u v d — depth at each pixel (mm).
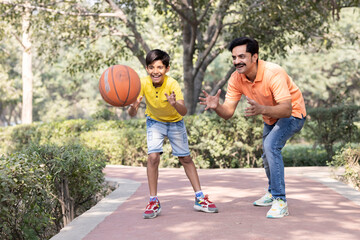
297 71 35594
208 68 34281
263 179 8211
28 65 26625
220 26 15492
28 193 5016
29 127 18203
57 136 16734
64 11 16281
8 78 39500
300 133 14328
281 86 4766
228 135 12031
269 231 4305
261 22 14078
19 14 16141
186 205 5734
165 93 4684
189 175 5324
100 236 4309
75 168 6016
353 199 5984
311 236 4133
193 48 15992
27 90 26719
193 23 14914
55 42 18297
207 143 12000
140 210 5488
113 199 6246
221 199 6117
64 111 50344
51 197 6020
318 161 14164
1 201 4473
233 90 5289
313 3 13562
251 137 12000
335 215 5000
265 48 17359
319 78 36469
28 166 4953
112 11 17344
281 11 13633
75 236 4320
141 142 12594
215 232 4297
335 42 16453
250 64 4805
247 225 4543
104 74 4863
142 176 9078
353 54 32875
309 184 7414
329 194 6418
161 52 4906
